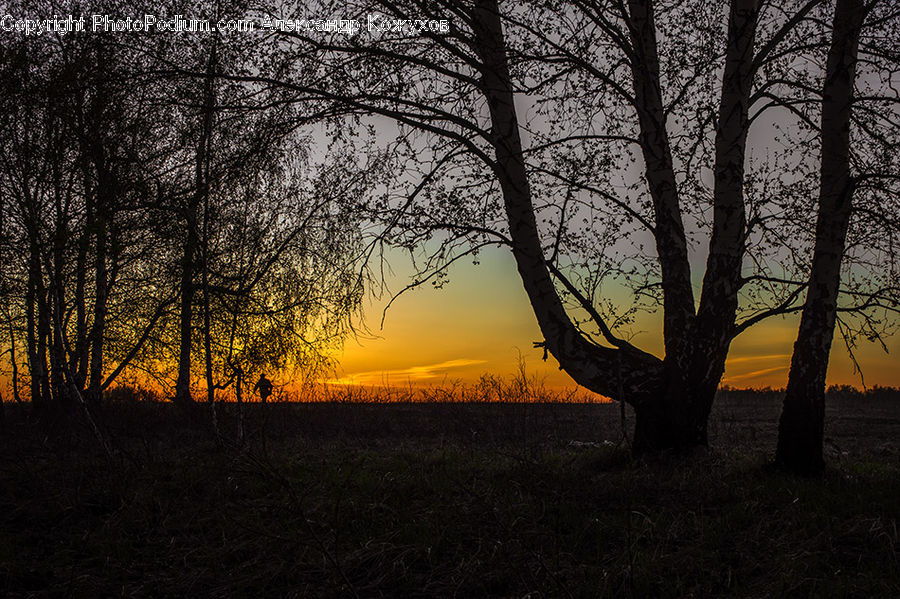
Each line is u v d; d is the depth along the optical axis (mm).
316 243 11797
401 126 9844
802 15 9539
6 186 12727
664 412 10023
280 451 12016
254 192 11961
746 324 10258
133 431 13773
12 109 11211
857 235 10078
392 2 9344
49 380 15352
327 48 9297
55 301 12008
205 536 6547
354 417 17266
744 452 11641
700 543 5914
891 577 4965
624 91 10016
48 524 7133
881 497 7531
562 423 17297
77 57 11148
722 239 9992
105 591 5227
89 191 12117
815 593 4777
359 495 7855
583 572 5180
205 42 9602
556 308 10203
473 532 6219
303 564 5590
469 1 9672
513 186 9930
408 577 5305
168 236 11727
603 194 10078
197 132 11570
